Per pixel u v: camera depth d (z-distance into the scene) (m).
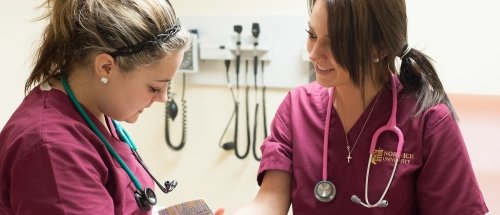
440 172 0.97
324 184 1.06
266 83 1.84
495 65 1.54
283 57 1.79
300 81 1.78
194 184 2.13
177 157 2.13
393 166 1.01
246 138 1.97
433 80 1.03
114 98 0.85
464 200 0.94
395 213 1.00
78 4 0.79
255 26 1.78
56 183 0.72
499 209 1.29
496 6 1.50
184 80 2.00
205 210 1.05
